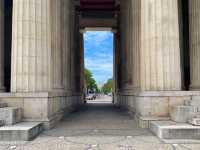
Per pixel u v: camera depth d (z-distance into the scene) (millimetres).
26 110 11953
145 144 8547
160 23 12695
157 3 12797
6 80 21578
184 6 21297
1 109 10609
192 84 16812
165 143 8703
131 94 18859
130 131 11219
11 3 22203
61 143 8773
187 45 20969
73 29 28094
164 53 12609
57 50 17297
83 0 36938
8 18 22125
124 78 24938
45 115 11977
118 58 35438
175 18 12883
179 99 12102
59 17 17938
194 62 16812
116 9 36531
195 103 11336
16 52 12414
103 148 8016
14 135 9227
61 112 16125
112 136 10047
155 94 12141
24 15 12484
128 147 8133
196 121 10062
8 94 12031
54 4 16953
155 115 12125
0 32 17484
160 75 12555
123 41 26500
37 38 12602
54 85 16562
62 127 12547
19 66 12320
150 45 12875
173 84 12578
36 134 10344
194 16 16938
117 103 33000
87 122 14453
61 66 19500
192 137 9414
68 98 20922
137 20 17859
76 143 8773
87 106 30484
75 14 32875
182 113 11086
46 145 8469
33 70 12398
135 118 14750
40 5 12828
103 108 26703
